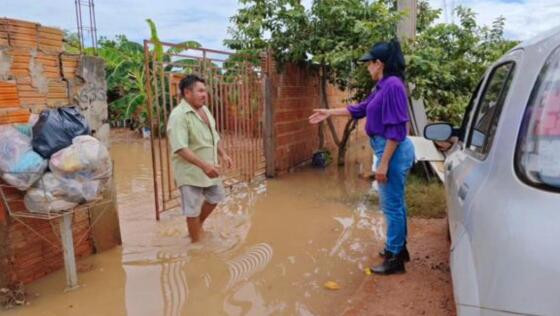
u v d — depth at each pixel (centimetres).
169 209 530
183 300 325
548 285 122
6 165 295
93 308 314
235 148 644
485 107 250
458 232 200
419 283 329
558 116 157
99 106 396
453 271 186
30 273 346
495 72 262
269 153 715
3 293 321
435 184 584
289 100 758
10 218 323
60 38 356
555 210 134
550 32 194
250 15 728
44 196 299
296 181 700
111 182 414
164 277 363
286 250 418
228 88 614
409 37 686
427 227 457
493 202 159
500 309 130
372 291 318
